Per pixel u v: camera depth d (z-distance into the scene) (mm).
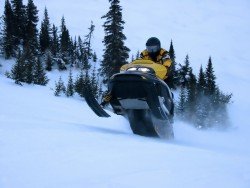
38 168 3002
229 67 38500
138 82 6219
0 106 11180
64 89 21719
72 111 13891
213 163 3682
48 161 3221
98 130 5844
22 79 21906
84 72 29172
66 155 3471
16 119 5840
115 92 6508
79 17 43781
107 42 28703
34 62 24641
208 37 46406
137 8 51469
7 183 2615
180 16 51719
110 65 28422
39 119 6449
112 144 4242
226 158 4023
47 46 30391
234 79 35531
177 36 45000
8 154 3336
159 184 2809
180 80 30594
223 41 45781
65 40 30062
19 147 3619
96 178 2840
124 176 2941
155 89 6309
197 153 4219
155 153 3945
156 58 7262
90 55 32719
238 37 47844
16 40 29781
